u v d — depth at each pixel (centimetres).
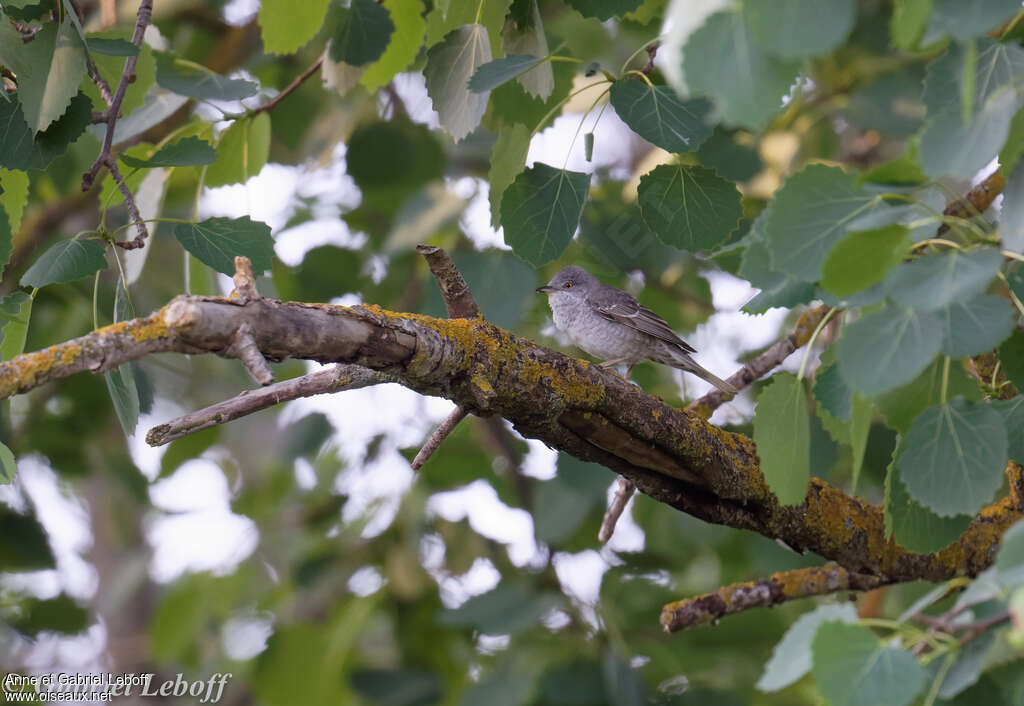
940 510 489
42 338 1226
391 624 1265
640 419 665
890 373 428
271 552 1307
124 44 652
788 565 1084
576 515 1110
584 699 1002
